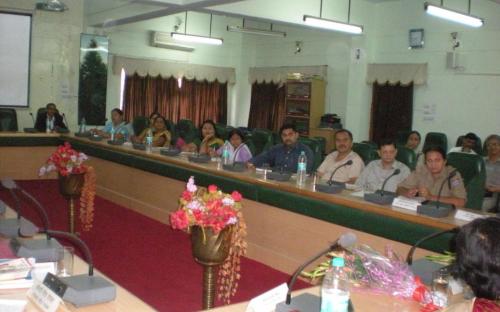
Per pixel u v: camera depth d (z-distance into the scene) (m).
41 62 8.83
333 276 1.98
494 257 1.36
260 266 4.03
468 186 4.06
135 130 8.41
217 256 2.57
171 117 11.59
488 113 7.64
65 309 1.67
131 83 11.05
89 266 1.95
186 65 11.62
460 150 7.02
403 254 3.11
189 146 6.26
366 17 8.94
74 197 4.34
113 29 10.72
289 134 4.94
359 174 4.60
